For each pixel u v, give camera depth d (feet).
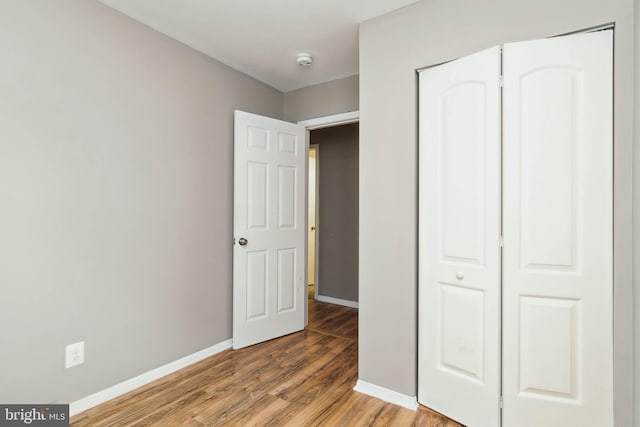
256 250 9.35
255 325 9.33
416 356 6.40
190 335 8.05
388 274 6.57
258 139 9.41
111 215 6.50
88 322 6.16
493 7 5.54
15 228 5.27
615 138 4.70
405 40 6.42
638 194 4.59
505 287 5.37
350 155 13.50
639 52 4.53
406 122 6.38
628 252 4.62
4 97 5.14
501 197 5.41
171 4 6.46
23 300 5.36
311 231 17.24
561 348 5.06
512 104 5.30
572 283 4.99
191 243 8.07
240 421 5.81
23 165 5.34
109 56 6.47
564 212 5.01
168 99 7.58
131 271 6.84
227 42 7.95
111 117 6.50
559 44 5.03
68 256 5.89
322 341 9.59
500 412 5.42
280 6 6.53
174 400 6.44
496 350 5.41
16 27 5.24
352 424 5.77
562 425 5.07
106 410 6.10
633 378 4.62
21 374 5.35
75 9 5.96
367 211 6.84
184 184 7.92
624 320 4.65
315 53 8.52
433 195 6.16
